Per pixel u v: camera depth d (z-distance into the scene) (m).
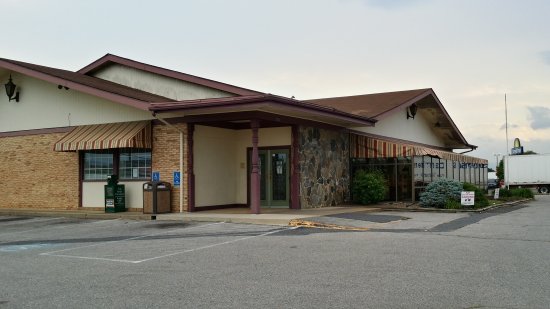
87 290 8.05
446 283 8.05
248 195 21.91
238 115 18.34
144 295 7.62
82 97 22.06
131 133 19.64
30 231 16.33
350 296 7.32
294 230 14.81
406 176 25.05
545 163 47.97
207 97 21.17
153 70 22.38
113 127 20.77
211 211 19.94
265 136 21.58
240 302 7.12
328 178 23.12
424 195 22.66
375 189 23.69
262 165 21.61
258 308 6.81
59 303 7.29
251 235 13.86
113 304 7.16
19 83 23.81
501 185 49.09
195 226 16.08
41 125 23.16
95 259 10.90
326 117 20.48
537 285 7.91
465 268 9.20
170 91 22.14
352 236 13.46
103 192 21.61
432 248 11.40
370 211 20.95
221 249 11.62
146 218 18.41
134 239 13.83
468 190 23.73
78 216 19.80
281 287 7.92
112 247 12.54
